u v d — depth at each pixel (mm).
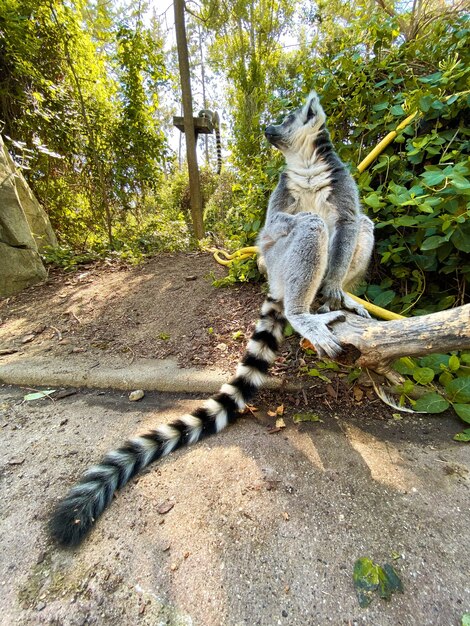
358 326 382
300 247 416
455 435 369
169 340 599
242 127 1291
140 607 231
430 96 515
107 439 394
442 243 479
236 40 1658
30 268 854
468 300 526
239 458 351
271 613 224
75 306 740
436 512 282
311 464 337
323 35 1174
